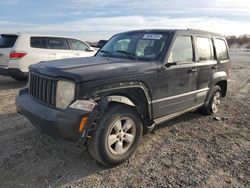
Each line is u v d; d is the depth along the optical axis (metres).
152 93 4.38
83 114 3.40
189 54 5.27
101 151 3.66
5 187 3.36
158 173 3.79
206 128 5.70
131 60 4.59
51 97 3.74
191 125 5.84
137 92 4.20
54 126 3.52
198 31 5.72
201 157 4.32
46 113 3.65
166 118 4.84
